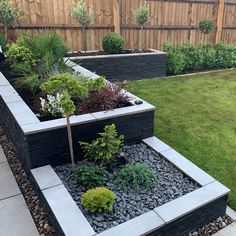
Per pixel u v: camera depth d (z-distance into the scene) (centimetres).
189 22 955
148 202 280
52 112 368
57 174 323
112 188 299
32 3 693
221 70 948
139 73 787
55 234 267
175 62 847
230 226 287
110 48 754
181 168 330
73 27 755
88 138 351
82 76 459
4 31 684
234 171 371
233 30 1084
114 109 380
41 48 515
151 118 398
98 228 246
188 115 548
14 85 480
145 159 357
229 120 529
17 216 293
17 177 359
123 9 817
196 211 268
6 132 451
